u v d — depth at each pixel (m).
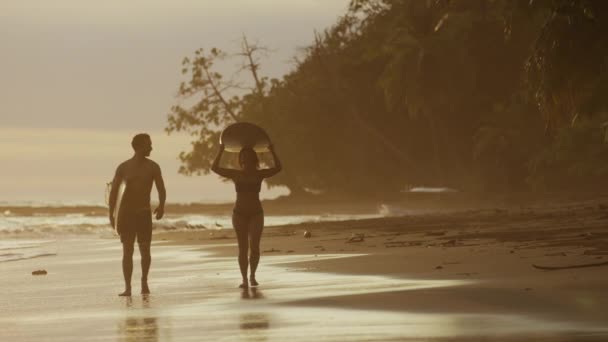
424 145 130.25
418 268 22.30
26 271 28.72
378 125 134.12
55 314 16.25
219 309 15.83
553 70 42.50
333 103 133.88
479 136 110.38
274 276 22.70
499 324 12.30
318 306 15.40
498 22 110.19
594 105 45.28
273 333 12.51
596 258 21.30
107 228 70.00
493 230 38.25
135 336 12.91
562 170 96.12
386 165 134.12
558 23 41.78
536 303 14.11
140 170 21.14
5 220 89.94
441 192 112.00
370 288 18.03
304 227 53.16
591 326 11.79
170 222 76.25
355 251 30.94
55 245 46.88
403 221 53.31
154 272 26.81
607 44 41.38
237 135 21.80
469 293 15.87
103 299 19.11
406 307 14.55
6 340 12.90
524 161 107.12
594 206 57.00
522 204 83.94
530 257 23.06
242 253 20.80
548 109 44.03
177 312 15.73
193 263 29.83
